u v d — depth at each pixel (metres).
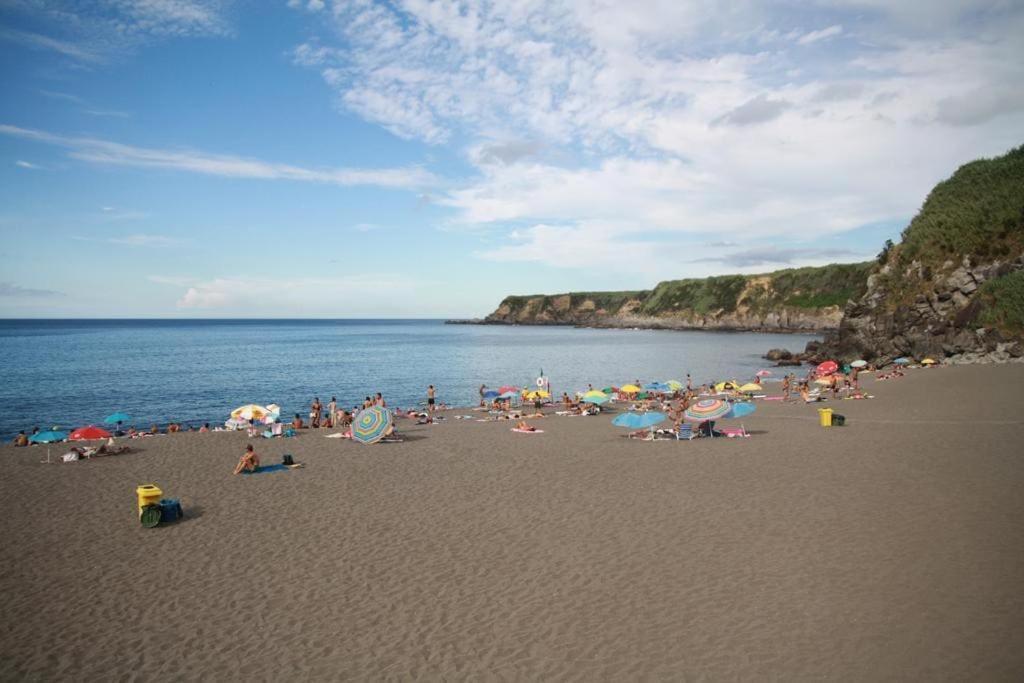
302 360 90.12
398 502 17.53
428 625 10.41
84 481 20.62
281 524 15.82
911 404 33.03
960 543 12.75
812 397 36.75
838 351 71.75
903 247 68.38
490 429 30.94
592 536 14.30
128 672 9.23
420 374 70.50
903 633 9.41
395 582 12.16
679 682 8.45
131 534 15.27
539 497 17.61
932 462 19.56
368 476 20.75
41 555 13.98
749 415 32.53
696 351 104.31
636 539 13.99
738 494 17.09
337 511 16.81
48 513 17.08
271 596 11.70
